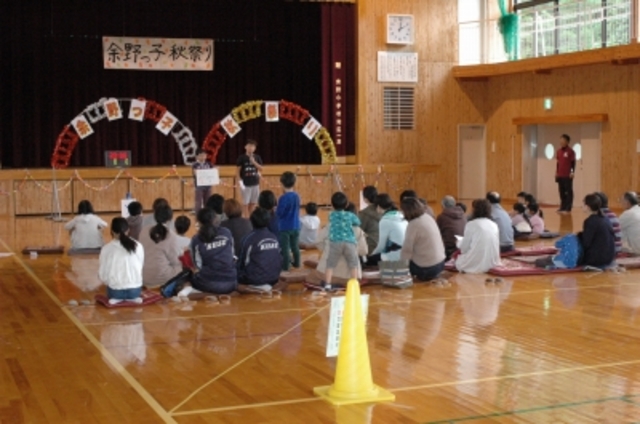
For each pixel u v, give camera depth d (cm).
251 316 740
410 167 2023
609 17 1825
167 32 2052
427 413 470
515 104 2086
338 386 496
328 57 2075
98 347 630
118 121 2067
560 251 982
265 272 841
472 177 2191
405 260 877
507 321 713
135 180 1777
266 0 2127
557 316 733
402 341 641
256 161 1550
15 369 570
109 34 2019
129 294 783
